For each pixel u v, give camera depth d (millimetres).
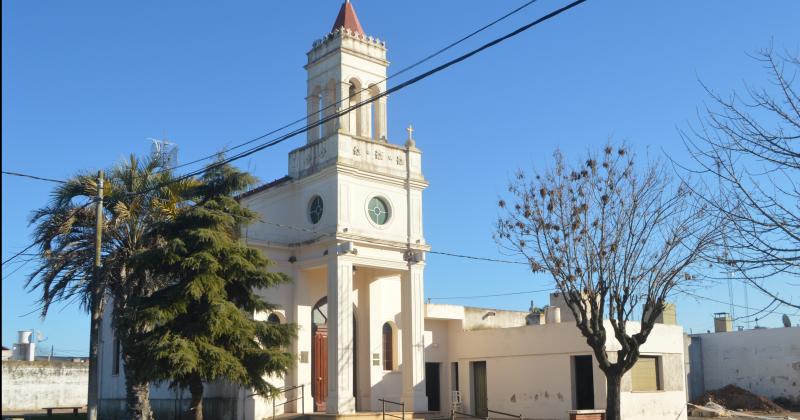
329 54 31969
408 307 30969
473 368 35469
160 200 24625
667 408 32719
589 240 24094
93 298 21656
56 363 44781
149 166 25047
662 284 23438
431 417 31906
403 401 30453
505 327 37750
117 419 34344
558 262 24109
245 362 22469
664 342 33219
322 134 32062
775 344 44125
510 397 33406
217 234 22844
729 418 36375
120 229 24469
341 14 32750
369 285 31969
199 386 22375
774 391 43781
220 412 28562
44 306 24000
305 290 30562
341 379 28297
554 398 31641
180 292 22016
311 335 30891
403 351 30828
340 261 29078
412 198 31969
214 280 22266
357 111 32219
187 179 24828
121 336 22875
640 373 32250
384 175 31094
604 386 30219
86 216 24172
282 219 31922
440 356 35875
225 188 24500
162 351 20469
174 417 30406
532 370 32688
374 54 32531
